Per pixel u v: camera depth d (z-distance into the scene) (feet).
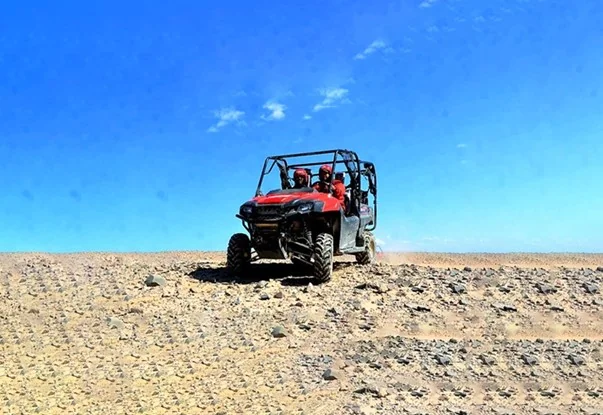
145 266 35.58
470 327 24.93
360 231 36.83
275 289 29.94
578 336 24.08
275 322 25.18
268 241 31.76
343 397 17.46
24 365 20.38
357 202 36.17
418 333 24.14
